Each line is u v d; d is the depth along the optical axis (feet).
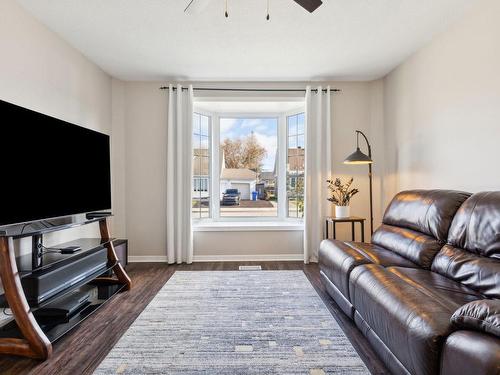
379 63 12.35
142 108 14.07
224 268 12.96
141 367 5.88
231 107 15.65
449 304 5.06
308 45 10.71
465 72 8.74
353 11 8.63
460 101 8.96
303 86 14.30
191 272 12.36
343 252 8.38
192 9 6.77
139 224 14.15
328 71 13.12
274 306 8.85
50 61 9.50
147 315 8.25
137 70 12.88
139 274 12.10
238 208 16.40
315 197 14.12
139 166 14.10
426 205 8.27
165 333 7.23
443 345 3.92
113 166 13.87
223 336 7.08
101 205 10.48
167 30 9.66
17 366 5.94
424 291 5.68
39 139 7.73
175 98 14.01
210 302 9.16
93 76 12.15
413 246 7.98
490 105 7.87
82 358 6.21
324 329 7.43
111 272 11.22
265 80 14.12
